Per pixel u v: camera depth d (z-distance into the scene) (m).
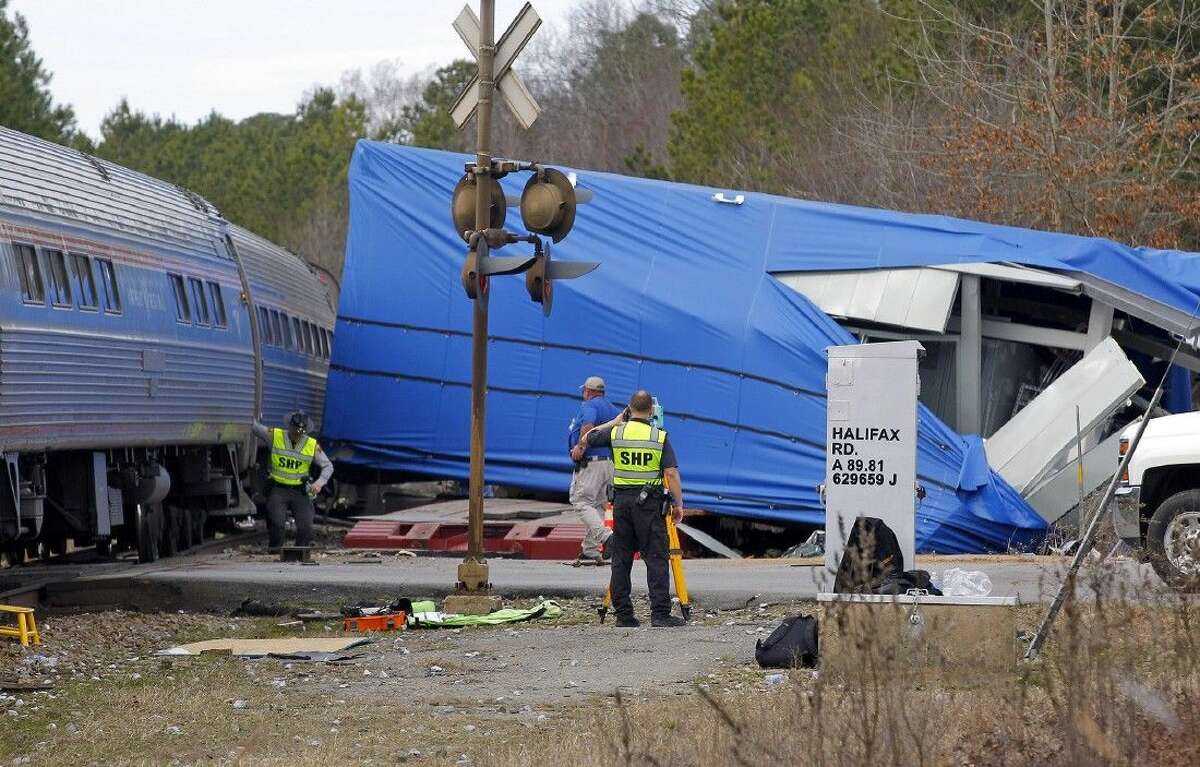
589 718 31.88
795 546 78.50
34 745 30.67
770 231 81.06
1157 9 119.00
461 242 86.38
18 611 45.00
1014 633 32.69
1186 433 50.38
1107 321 77.12
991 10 130.62
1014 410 80.81
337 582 54.88
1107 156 105.12
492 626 49.09
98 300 65.38
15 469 57.50
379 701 35.00
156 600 54.75
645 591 54.31
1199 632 28.16
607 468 66.31
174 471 82.06
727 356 79.88
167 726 32.31
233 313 84.62
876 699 22.58
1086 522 54.94
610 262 82.38
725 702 31.41
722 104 142.38
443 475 86.50
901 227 79.44
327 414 88.00
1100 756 22.42
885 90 130.38
